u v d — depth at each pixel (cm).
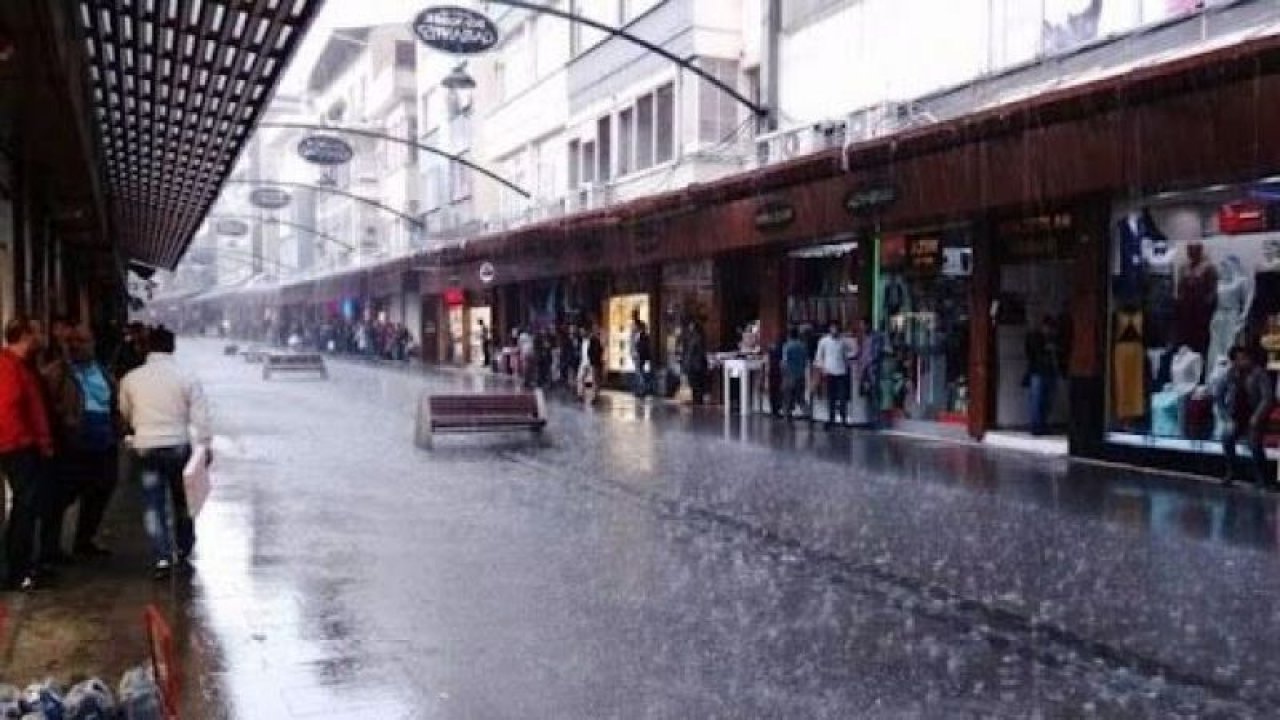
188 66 1016
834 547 977
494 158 4162
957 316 1833
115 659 630
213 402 2588
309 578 843
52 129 1033
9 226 1150
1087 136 1414
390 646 678
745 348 2348
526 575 869
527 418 1875
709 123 2559
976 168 1598
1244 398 1292
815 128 2109
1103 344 1519
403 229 5572
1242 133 1219
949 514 1132
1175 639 706
